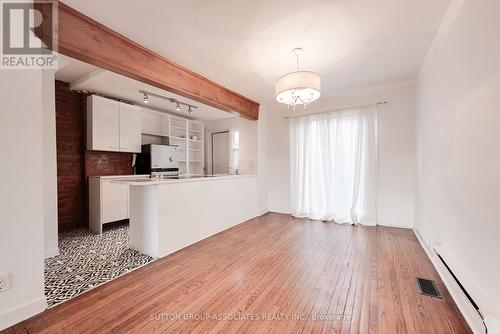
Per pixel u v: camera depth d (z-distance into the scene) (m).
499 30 1.21
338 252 2.80
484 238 1.38
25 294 1.58
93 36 2.03
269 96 4.28
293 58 2.75
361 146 3.97
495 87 1.25
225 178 3.83
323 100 4.46
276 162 5.16
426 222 2.77
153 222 2.70
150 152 4.56
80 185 3.96
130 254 2.77
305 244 3.09
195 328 1.51
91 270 2.34
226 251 2.85
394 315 1.63
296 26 2.12
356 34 2.26
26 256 1.58
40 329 1.49
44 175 2.66
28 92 1.59
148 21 2.04
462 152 1.69
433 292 1.92
